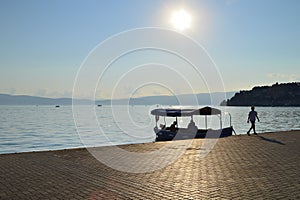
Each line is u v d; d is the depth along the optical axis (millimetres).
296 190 8781
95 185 9773
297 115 90000
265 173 11070
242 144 19719
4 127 57031
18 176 11219
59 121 74125
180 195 8516
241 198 8109
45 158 15312
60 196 8609
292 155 15000
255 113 26016
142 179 10531
